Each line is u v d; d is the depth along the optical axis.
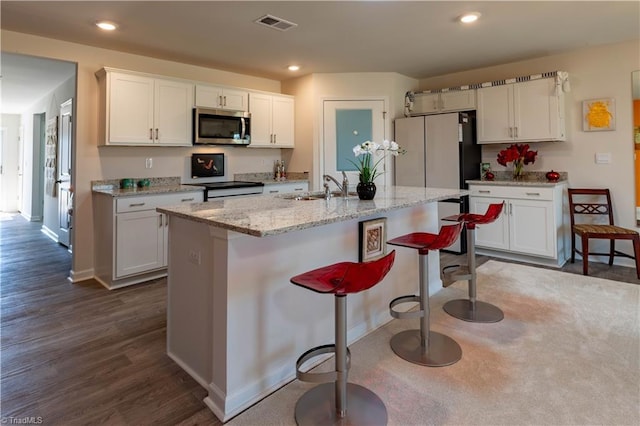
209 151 4.68
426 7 2.91
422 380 1.92
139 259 3.52
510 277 3.58
